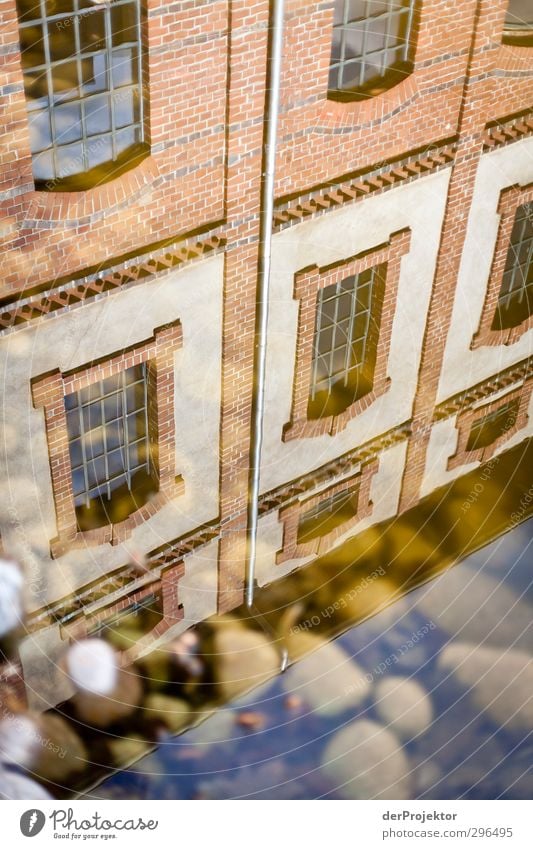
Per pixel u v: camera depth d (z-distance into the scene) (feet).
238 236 26.40
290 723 31.04
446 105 29.48
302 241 28.22
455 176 30.96
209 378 28.96
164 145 23.94
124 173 23.72
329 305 31.30
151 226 24.95
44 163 23.09
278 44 23.48
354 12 26.22
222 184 25.66
